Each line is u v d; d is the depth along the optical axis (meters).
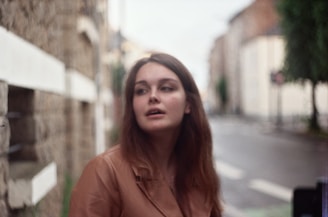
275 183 10.68
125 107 1.83
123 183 1.64
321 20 19.27
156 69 1.80
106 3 16.25
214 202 1.99
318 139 22.83
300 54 22.17
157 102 1.77
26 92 3.68
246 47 54.53
